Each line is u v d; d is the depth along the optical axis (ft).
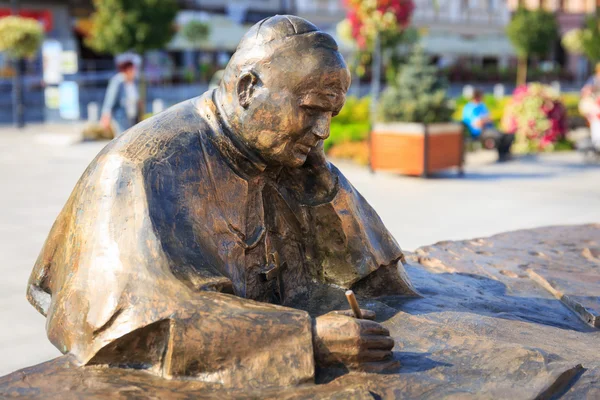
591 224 11.64
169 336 5.35
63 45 71.15
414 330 6.41
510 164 32.86
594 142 33.55
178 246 5.69
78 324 5.66
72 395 5.14
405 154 28.60
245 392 5.24
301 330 5.46
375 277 7.36
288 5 83.87
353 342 5.48
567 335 6.72
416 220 20.24
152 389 5.23
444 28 94.58
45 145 38.27
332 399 5.15
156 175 5.88
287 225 7.11
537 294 8.10
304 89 5.98
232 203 6.32
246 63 6.10
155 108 47.11
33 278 6.56
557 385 5.40
